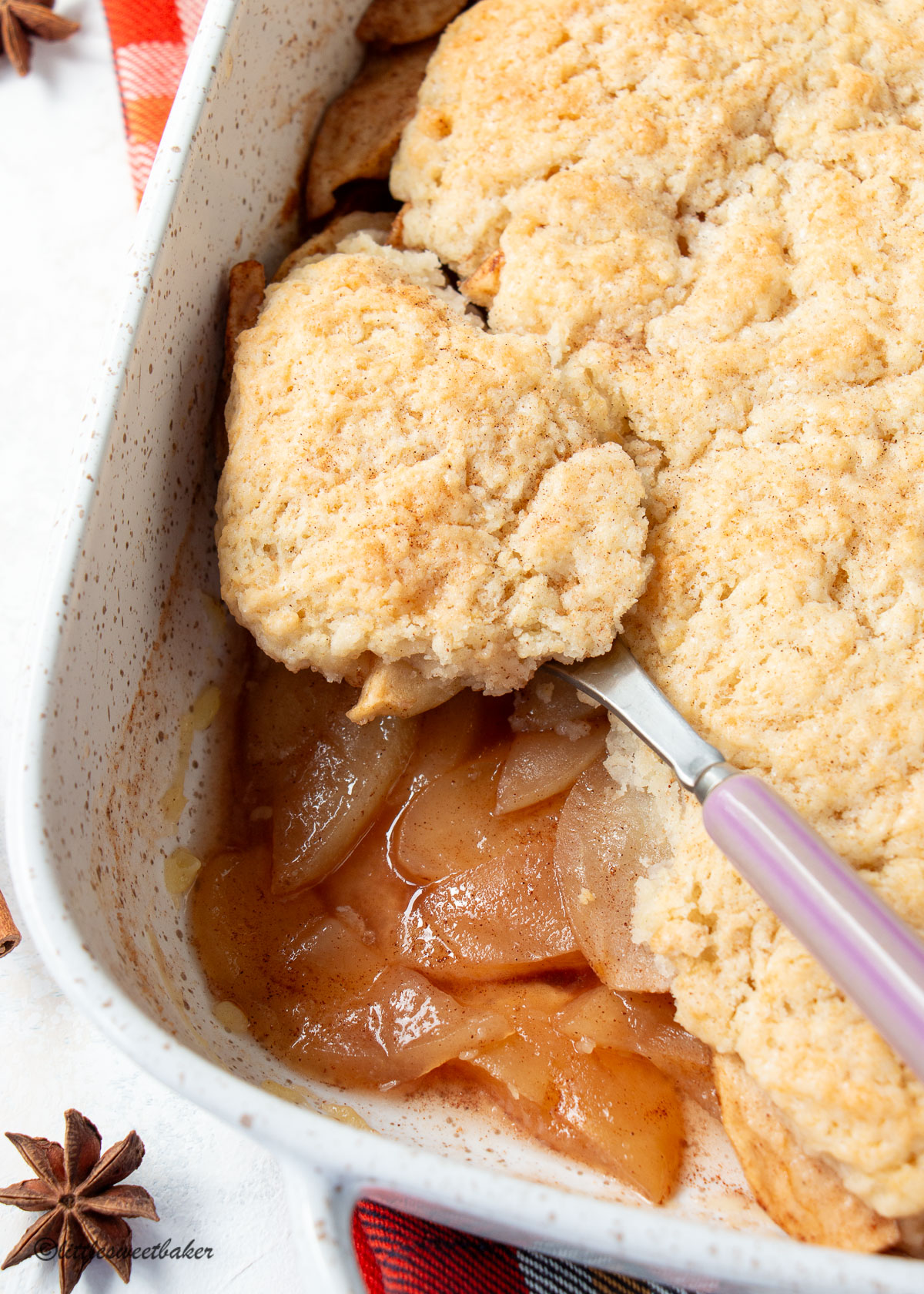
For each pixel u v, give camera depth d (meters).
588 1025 0.43
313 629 0.42
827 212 0.44
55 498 0.51
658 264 0.44
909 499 0.42
